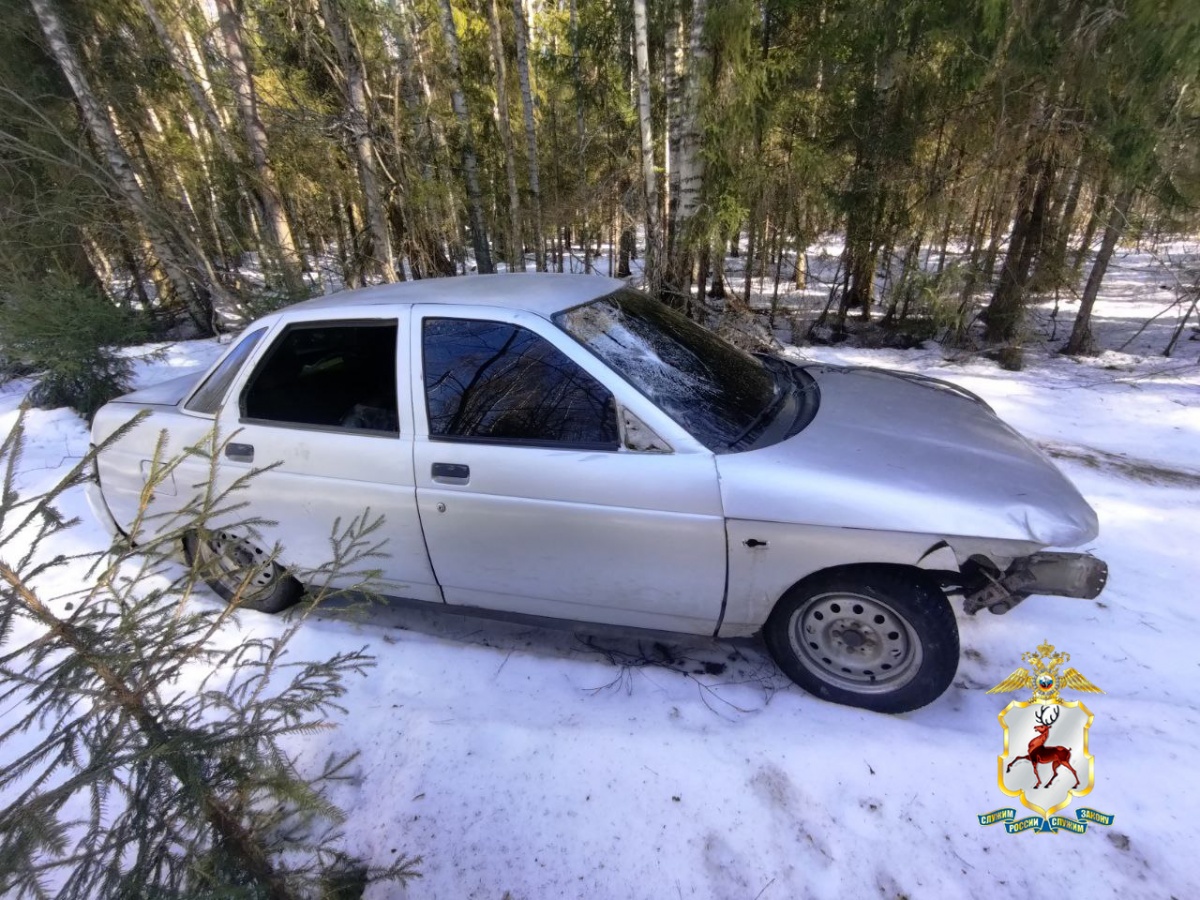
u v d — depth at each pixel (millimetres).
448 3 10086
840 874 1790
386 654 2799
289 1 8812
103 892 1225
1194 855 1780
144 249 11047
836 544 2152
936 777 2051
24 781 2281
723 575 2297
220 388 2902
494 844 1932
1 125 8539
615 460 2291
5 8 8688
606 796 2053
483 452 2416
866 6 7078
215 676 2701
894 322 9609
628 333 2656
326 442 2641
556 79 13156
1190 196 6281
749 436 2414
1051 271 7750
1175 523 3621
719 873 1813
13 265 7504
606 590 2459
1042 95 6348
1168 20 4902
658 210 8570
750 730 2277
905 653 2258
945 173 7590
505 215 12797
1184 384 6418
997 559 2123
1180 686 2426
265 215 10539
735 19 6789
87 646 1312
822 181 8695
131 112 10664
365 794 2131
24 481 5078
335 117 8414
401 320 2598
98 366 6918
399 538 2627
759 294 13727
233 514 2867
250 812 1519
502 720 2381
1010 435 2639
